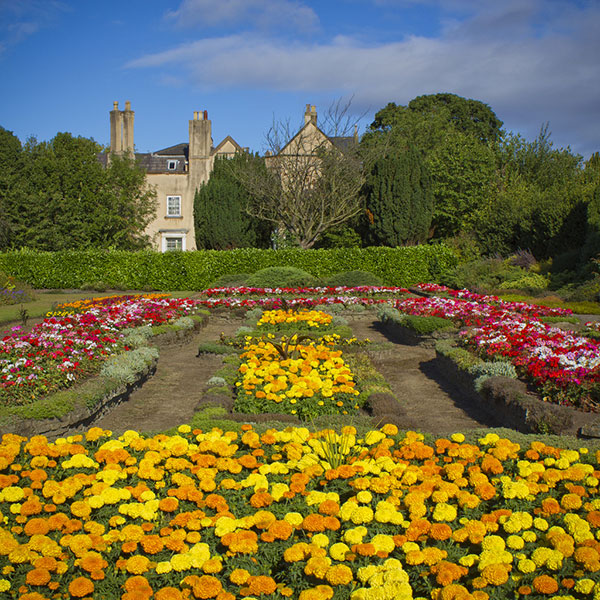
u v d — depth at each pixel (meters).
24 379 7.04
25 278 27.19
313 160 30.66
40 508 3.73
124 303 14.97
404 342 13.22
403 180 26.75
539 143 38.84
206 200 28.83
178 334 12.23
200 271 26.09
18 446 4.46
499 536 3.44
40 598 2.88
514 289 21.19
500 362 8.48
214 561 3.15
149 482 4.22
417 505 3.60
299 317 13.44
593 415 6.48
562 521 3.59
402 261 25.05
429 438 5.27
